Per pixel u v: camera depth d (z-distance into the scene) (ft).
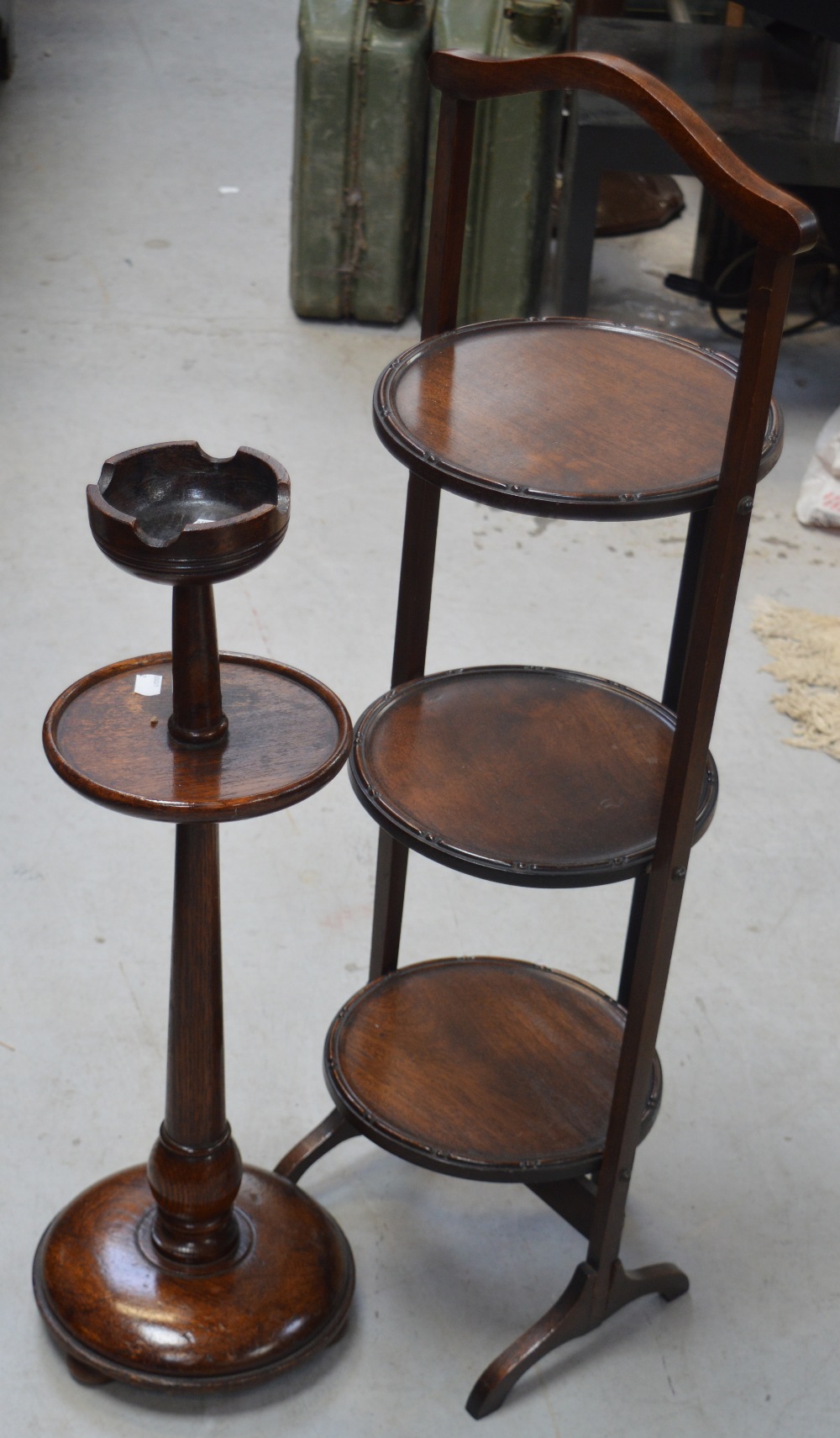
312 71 11.73
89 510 3.77
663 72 12.25
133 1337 4.89
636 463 3.96
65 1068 6.22
